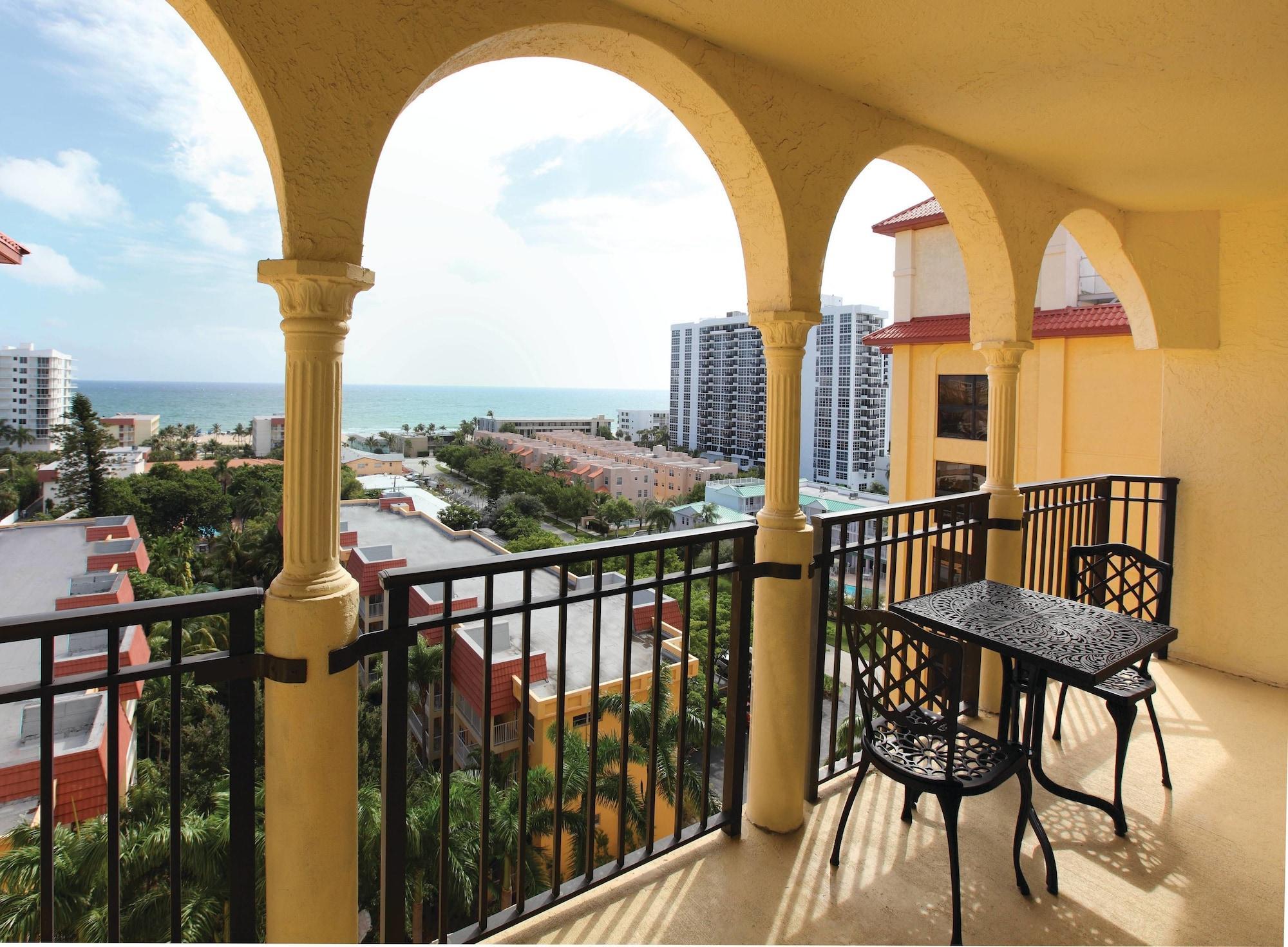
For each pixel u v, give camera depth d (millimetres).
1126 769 3105
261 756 8508
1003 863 2439
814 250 2623
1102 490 4527
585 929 2088
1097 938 2088
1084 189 3861
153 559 34938
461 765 13250
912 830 2633
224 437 119750
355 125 1592
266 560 35531
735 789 2559
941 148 3076
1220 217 4375
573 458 84438
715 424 92375
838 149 2678
